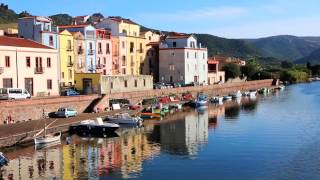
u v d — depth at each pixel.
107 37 126.75
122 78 112.88
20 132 63.72
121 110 94.31
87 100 91.12
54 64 95.94
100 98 94.25
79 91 106.50
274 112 104.75
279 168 50.22
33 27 106.19
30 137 63.59
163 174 48.88
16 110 73.88
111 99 98.62
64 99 84.81
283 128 78.44
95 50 121.62
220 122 88.06
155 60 148.62
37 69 91.44
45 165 52.72
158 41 153.62
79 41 115.69
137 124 82.62
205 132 75.50
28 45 91.19
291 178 46.31
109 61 127.56
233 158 55.44
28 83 89.81
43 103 79.62
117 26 135.00
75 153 59.19
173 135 73.06
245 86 174.75
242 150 59.91
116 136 72.44
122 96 102.94
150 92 113.38
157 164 53.12
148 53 145.38
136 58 139.88
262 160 54.06
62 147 62.81
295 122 86.38
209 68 166.00
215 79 166.38
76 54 114.56
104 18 141.00
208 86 142.75
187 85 142.62
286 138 67.88
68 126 73.06
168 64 146.62
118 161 54.75
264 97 153.00
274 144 63.38
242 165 51.97
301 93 170.75
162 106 105.44
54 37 107.94
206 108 115.56
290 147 61.09
